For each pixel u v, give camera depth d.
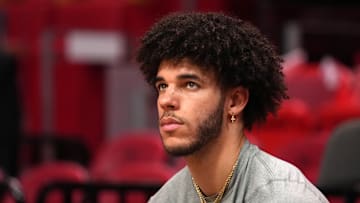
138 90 14.76
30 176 10.23
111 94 15.06
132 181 9.17
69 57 15.20
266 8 15.66
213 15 4.35
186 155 4.21
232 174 4.33
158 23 4.40
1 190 8.70
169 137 4.18
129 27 14.91
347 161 7.87
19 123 11.93
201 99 4.18
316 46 16.59
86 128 15.20
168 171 9.38
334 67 13.08
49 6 15.47
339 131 7.95
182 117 4.16
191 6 14.80
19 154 12.35
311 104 12.77
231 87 4.28
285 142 10.55
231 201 4.29
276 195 4.15
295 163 10.04
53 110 15.30
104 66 15.13
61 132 15.21
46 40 15.36
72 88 15.17
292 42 15.92
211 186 4.38
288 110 11.05
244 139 4.42
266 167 4.29
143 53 4.39
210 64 4.18
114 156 10.81
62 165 10.30
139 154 10.73
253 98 4.41
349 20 16.78
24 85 15.44
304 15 16.36
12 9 15.75
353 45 16.84
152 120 14.62
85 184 7.61
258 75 4.32
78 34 15.16
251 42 4.31
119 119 14.98
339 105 11.77
